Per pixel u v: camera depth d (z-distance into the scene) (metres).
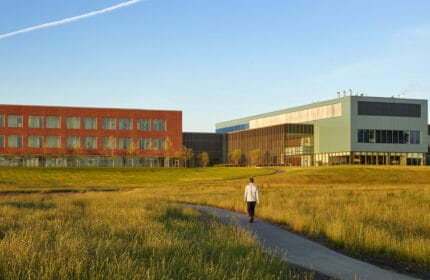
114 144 118.50
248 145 139.12
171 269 10.27
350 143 107.00
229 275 10.38
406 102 111.94
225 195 44.25
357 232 17.42
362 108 108.62
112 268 9.80
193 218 22.67
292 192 47.28
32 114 113.44
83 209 25.78
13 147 111.69
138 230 15.57
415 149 112.00
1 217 19.72
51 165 114.19
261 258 12.31
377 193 45.38
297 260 14.59
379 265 14.22
